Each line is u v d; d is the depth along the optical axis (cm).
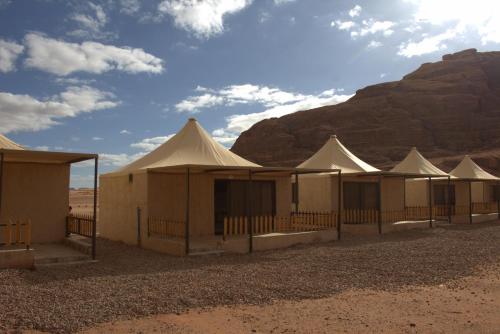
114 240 1808
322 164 2367
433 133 7981
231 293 898
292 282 1014
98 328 680
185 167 1433
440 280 1064
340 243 1728
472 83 8738
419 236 1994
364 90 9469
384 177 2428
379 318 747
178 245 1391
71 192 9888
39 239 1498
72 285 948
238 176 1833
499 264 1284
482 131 7806
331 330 683
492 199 3494
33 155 1245
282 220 1775
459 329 691
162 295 870
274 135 8756
